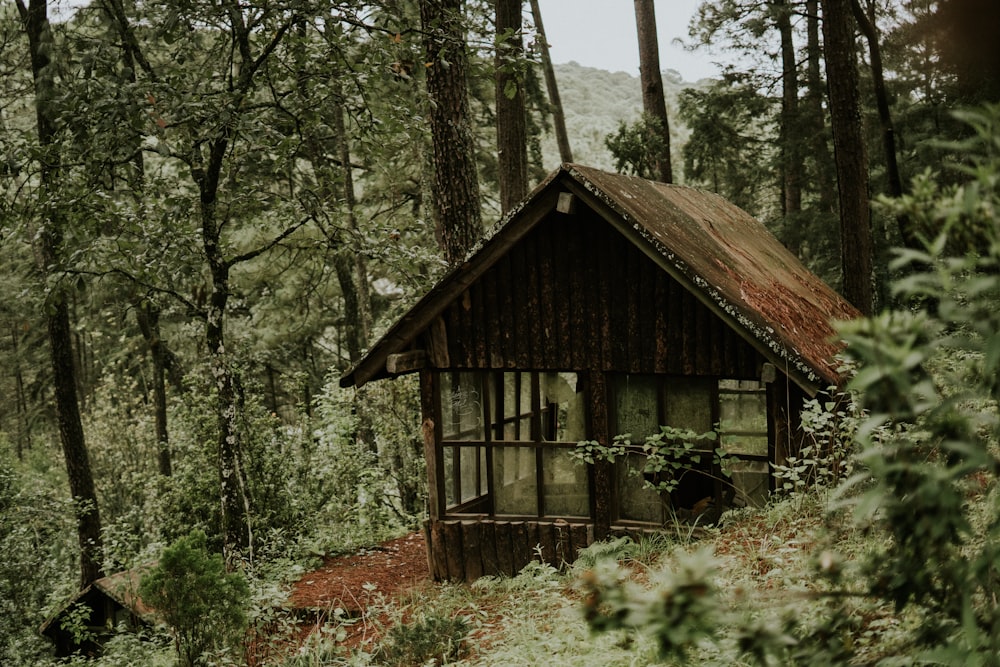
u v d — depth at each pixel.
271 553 11.91
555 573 8.57
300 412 15.47
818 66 27.19
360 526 13.88
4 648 13.83
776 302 9.20
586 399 9.18
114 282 11.28
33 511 15.93
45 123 14.53
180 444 14.84
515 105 14.41
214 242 11.00
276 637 8.05
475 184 12.76
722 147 29.58
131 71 9.99
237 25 10.47
